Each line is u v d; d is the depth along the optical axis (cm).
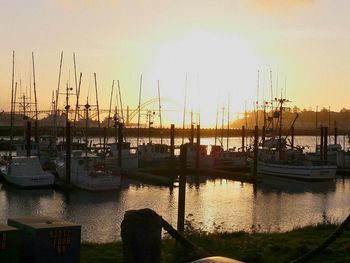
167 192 4528
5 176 4897
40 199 4062
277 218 3322
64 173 5012
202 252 1133
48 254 987
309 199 4291
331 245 1501
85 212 3494
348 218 1227
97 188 4491
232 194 4525
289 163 6056
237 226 2983
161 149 6912
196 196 4341
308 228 1967
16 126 13525
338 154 7188
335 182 5631
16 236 961
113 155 6244
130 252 969
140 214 993
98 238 2555
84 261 1304
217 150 7106
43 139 7719
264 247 1424
